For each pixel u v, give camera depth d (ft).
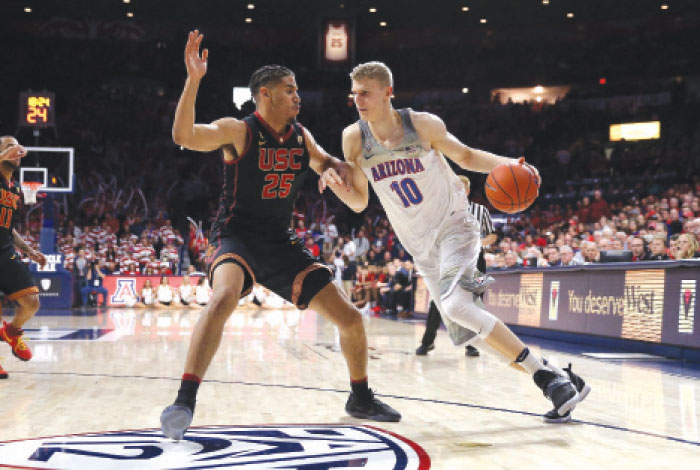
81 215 71.10
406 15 83.35
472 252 10.28
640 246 27.84
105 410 10.68
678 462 7.72
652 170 71.00
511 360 10.00
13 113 81.25
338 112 86.12
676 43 80.38
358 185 10.30
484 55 88.07
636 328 21.42
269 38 89.35
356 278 53.72
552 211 65.10
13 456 7.56
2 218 14.52
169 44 87.92
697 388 13.76
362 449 8.08
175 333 27.50
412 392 12.94
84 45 85.71
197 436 8.73
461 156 10.53
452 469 7.29
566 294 25.57
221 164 79.82
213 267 8.97
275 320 37.14
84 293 52.47
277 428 9.32
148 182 77.25
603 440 8.84
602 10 80.12
